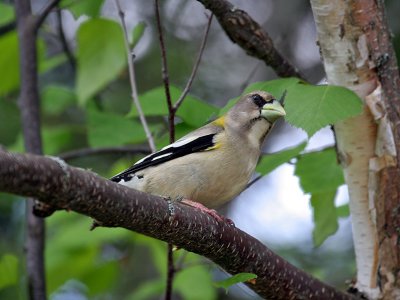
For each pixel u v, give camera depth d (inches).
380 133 368.5
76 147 633.6
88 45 491.2
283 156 419.5
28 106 460.8
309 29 669.9
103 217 278.5
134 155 542.0
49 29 514.0
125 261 537.3
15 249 607.2
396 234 367.6
